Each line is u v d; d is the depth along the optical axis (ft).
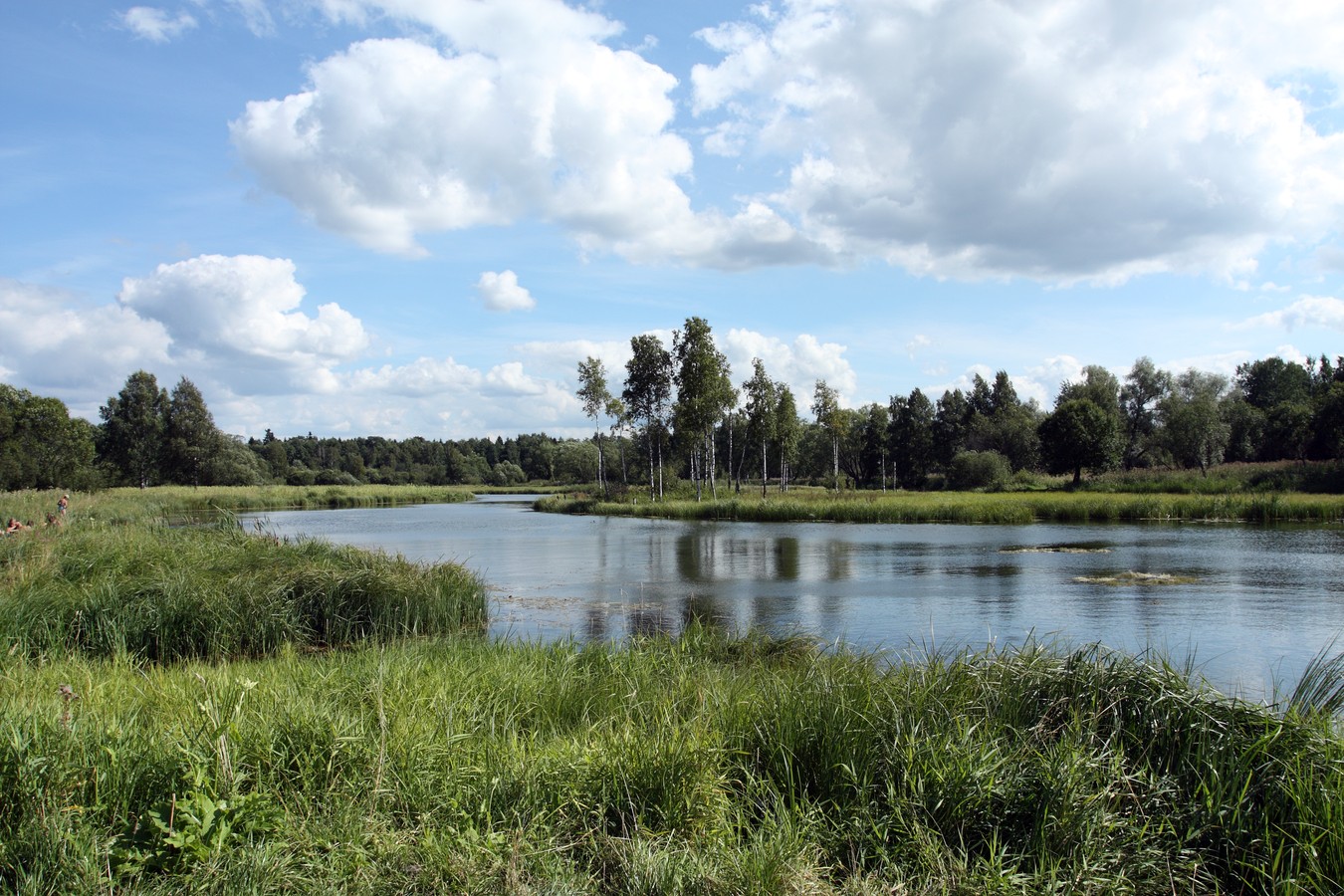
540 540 106.73
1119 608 50.44
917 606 52.03
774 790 15.44
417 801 14.53
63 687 15.93
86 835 12.23
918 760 15.60
